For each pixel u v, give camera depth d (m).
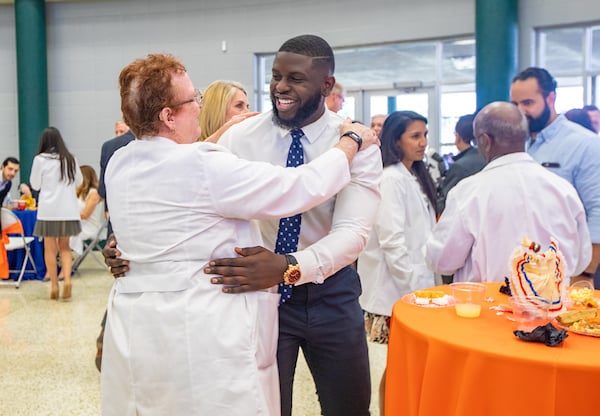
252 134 1.88
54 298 5.66
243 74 8.85
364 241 1.75
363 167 1.73
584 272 2.87
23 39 9.20
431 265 2.38
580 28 6.93
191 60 9.09
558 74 7.14
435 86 7.97
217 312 1.47
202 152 1.49
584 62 6.95
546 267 1.76
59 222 5.52
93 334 4.48
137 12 9.30
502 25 6.78
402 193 3.22
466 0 7.45
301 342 1.92
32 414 3.03
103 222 7.68
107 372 1.56
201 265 1.49
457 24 7.52
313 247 1.66
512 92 3.01
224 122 2.67
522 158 2.20
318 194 1.55
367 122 8.48
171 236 1.48
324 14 8.30
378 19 7.98
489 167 2.23
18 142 9.81
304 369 3.67
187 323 1.45
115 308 1.55
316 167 1.57
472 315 1.75
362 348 1.90
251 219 1.53
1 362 3.83
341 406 1.92
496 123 2.20
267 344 1.59
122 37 9.41
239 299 1.52
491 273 2.20
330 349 1.86
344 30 8.20
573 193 2.21
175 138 1.56
